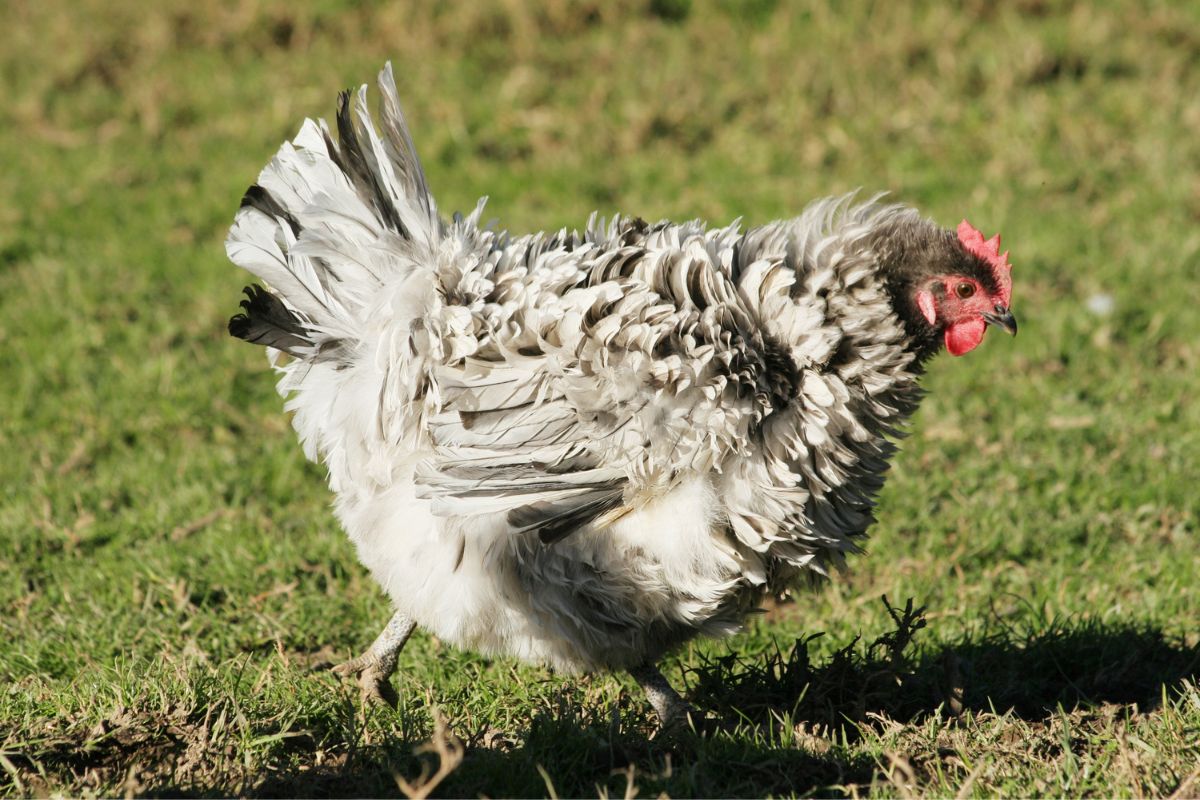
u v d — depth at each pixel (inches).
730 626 417.7
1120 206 931.3
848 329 406.6
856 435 406.6
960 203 928.9
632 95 1085.1
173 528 597.6
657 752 402.9
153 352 773.9
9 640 501.0
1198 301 810.2
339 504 433.1
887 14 1178.0
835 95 1080.8
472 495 382.6
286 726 398.6
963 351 428.5
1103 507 612.1
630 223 426.6
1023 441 674.2
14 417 698.8
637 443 383.6
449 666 481.4
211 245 907.4
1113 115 1050.7
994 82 1090.7
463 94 1095.0
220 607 537.3
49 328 793.6
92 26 1226.0
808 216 425.7
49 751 385.7
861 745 409.1
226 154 1043.3
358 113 426.0
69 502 620.1
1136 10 1192.2
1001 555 578.9
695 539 390.6
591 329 386.9
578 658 418.6
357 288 419.8
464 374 394.3
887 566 564.4
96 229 927.7
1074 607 523.2
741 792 380.5
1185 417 689.0
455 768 371.9
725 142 1039.6
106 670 449.1
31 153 1048.8
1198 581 536.1
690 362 384.8
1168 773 373.4
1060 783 368.2
